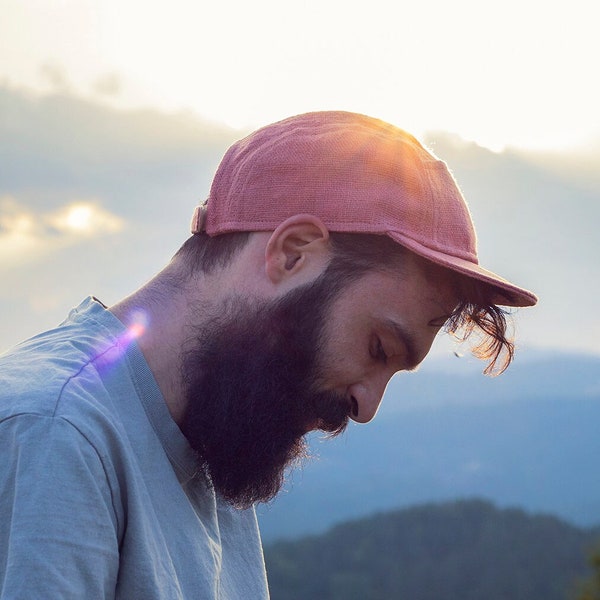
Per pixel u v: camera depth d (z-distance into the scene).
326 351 1.54
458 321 1.65
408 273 1.55
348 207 1.54
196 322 1.53
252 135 1.64
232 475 1.50
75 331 1.47
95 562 1.27
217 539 1.58
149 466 1.42
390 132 1.65
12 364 1.38
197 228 1.59
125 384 1.43
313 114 1.65
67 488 1.26
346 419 1.61
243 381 1.49
